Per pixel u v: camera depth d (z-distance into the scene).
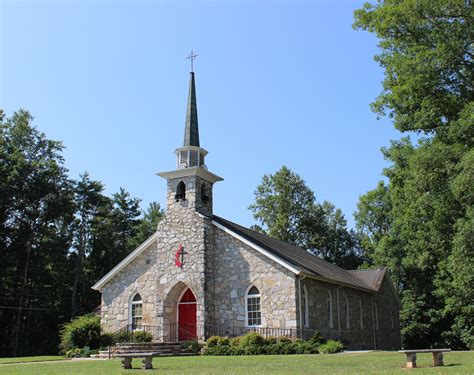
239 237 27.67
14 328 44.44
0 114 45.66
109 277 30.86
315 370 13.28
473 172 20.30
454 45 23.66
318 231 61.31
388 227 55.12
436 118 25.86
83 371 15.17
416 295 46.78
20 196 42.03
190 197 28.81
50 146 46.91
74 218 49.53
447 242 29.45
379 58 27.59
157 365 17.09
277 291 26.06
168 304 28.30
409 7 24.25
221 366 15.77
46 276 46.09
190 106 31.05
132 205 61.09
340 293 32.03
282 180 60.41
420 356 19.59
